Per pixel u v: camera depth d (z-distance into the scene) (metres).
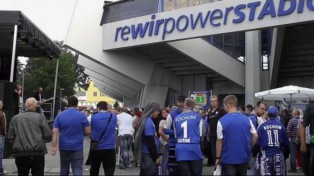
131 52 30.89
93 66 39.28
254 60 26.44
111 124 8.68
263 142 7.99
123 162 13.77
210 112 12.99
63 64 61.56
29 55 20.94
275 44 24.61
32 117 7.86
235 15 22.42
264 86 27.20
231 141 6.77
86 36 29.89
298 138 12.40
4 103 14.27
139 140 7.81
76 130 8.26
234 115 6.89
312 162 8.84
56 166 13.80
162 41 25.62
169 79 32.84
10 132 7.86
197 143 7.59
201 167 7.61
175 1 26.36
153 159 7.71
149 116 7.88
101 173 12.37
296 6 20.25
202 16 23.72
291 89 16.06
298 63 27.03
